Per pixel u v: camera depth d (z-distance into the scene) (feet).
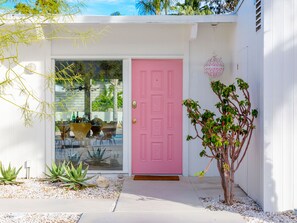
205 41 28.78
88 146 29.04
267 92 19.24
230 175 20.68
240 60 25.13
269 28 19.27
